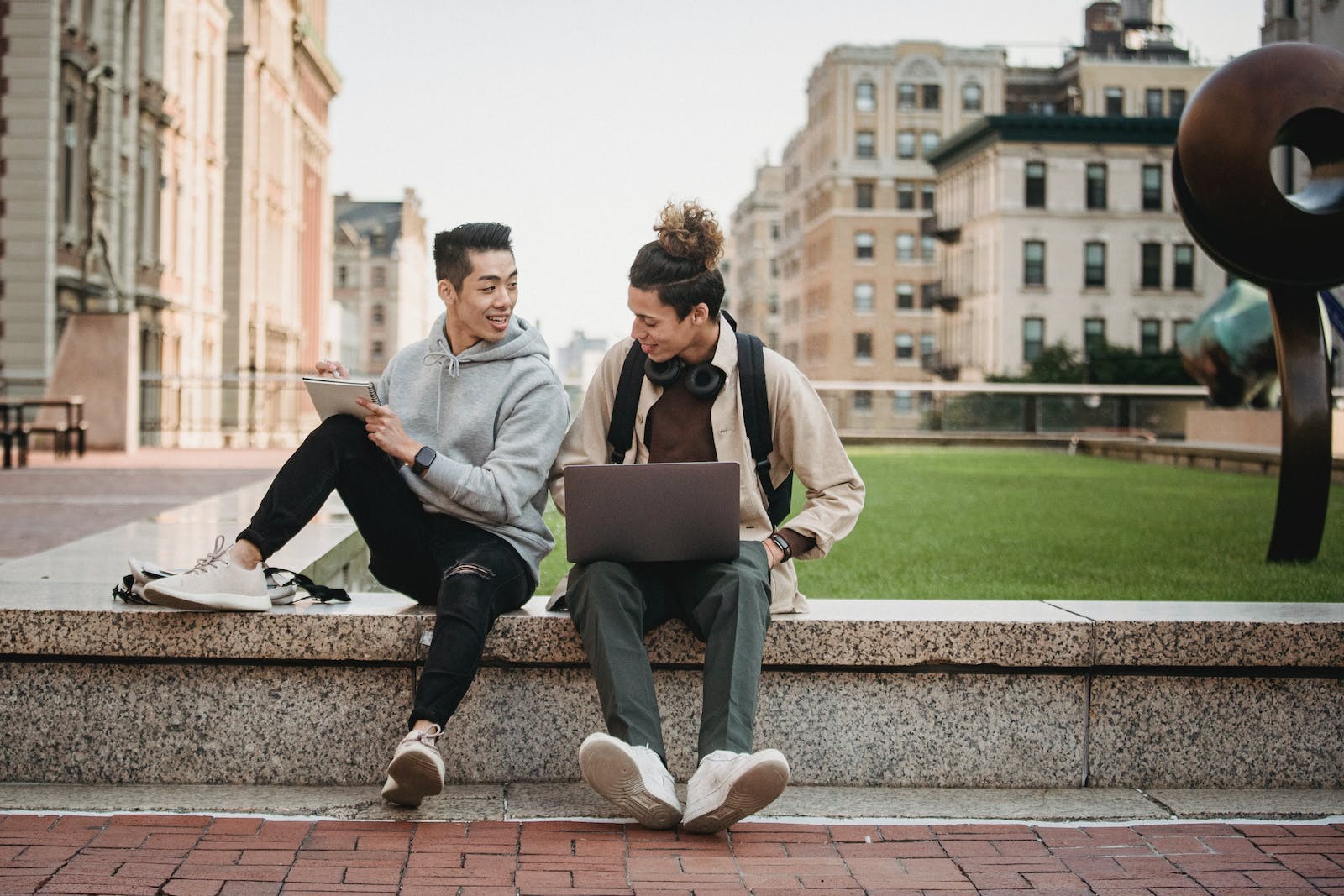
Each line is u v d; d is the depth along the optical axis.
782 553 3.46
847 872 2.90
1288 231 5.67
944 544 7.25
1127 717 3.53
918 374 72.62
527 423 3.54
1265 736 3.54
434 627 3.22
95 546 5.25
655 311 3.39
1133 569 6.04
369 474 3.45
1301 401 6.07
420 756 3.01
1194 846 3.09
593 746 2.93
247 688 3.45
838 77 71.75
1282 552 6.18
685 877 2.84
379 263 117.88
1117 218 54.06
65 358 18.20
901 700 3.52
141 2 29.28
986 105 72.25
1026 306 54.06
